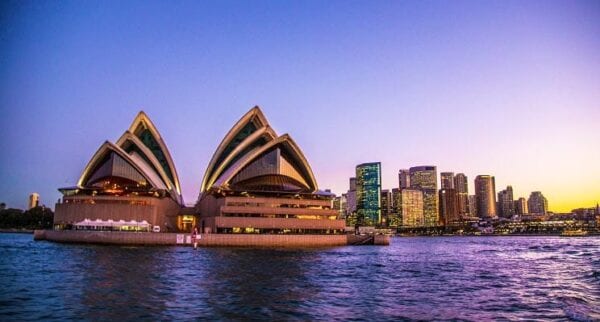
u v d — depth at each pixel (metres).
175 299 32.12
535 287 43.31
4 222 190.38
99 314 26.75
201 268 52.91
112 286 37.50
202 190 118.31
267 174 109.06
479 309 31.12
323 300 33.44
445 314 29.19
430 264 70.56
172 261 61.31
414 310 30.36
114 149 103.00
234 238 96.75
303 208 104.31
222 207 99.25
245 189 108.38
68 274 44.81
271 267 56.19
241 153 113.12
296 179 112.31
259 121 112.94
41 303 29.70
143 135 115.12
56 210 99.81
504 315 29.17
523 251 122.88
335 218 106.62
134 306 29.25
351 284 42.88
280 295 35.09
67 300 30.81
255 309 29.38
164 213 107.25
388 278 48.53
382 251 104.88
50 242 98.06
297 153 109.38
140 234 94.88
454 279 49.03
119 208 97.94
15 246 88.75
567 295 38.28
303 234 102.19
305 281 43.97
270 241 98.62
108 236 94.56
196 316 26.91
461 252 115.19
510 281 48.09
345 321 26.69
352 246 117.62
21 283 38.38
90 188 102.94
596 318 28.59
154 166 110.44
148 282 40.28
